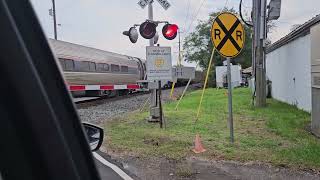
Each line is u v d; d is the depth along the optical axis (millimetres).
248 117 16344
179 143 10914
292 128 12945
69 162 1438
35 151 1320
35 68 1328
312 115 12109
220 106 22062
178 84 65312
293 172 7883
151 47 13914
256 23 20250
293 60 21031
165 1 14117
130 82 41250
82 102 31156
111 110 22750
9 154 1280
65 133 1438
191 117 16703
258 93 20547
